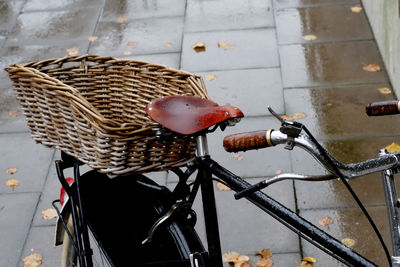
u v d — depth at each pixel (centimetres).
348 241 354
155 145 216
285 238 357
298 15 587
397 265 208
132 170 218
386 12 494
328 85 491
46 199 403
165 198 248
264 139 197
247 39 557
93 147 221
